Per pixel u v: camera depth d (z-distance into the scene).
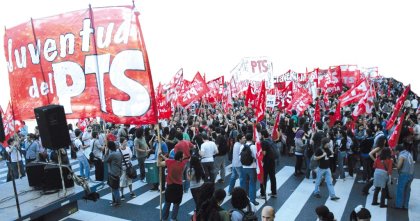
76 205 6.82
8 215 5.52
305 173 12.71
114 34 5.88
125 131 16.30
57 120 5.71
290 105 17.48
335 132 12.73
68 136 5.93
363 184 11.16
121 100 5.92
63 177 6.85
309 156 11.84
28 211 5.68
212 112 22.95
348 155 11.92
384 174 8.91
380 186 8.96
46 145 5.75
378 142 9.35
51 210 5.99
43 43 6.45
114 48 5.89
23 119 6.89
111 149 9.74
